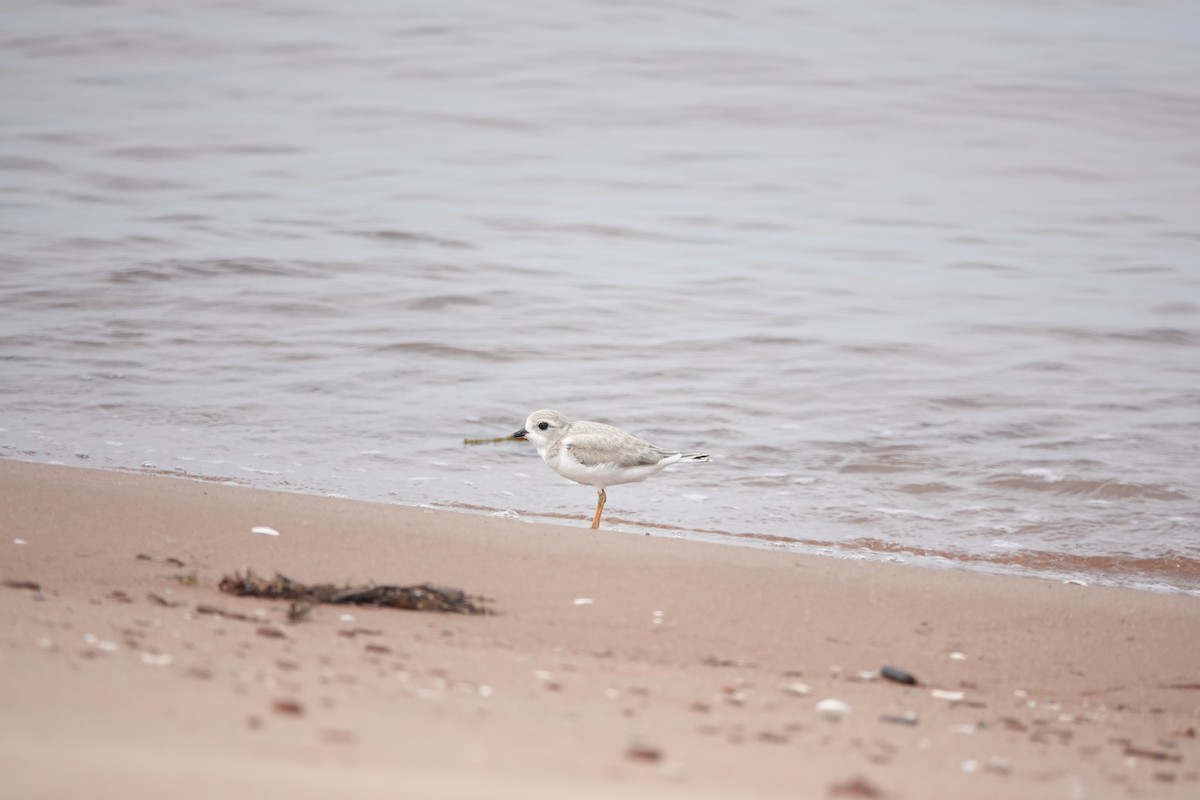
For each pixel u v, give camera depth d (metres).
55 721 5.99
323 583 11.09
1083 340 24.80
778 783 6.46
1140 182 37.75
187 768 5.36
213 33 49.09
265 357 22.44
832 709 8.71
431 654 9.03
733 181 36.78
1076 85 46.22
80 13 51.16
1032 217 34.38
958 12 55.16
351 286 26.50
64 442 17.98
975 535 16.11
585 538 13.45
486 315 25.27
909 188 36.72
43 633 8.20
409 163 37.19
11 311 23.98
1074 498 17.44
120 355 22.14
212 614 9.63
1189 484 17.89
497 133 40.31
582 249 30.31
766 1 54.56
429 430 19.55
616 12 52.31
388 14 51.50
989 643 11.09
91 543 11.70
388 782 5.49
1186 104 44.66
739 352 23.64
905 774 7.09
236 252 28.08
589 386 21.75
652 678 9.10
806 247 31.19
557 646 9.93
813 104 43.47
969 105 44.03
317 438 18.92
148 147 37.44
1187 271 29.73
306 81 44.75
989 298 27.44
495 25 50.50
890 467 18.52
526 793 5.57
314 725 6.48
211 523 12.72
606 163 38.06
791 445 19.34
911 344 24.25
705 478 18.03
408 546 12.51
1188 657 11.09
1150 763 8.14
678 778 6.31
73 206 31.61
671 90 44.41
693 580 12.09
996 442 19.55
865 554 15.18
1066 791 7.10
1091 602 12.55
